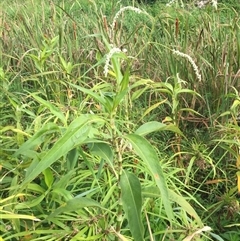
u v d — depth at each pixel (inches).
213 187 115.1
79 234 82.6
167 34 166.7
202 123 138.4
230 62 141.3
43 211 95.2
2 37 193.3
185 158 120.3
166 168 111.7
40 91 140.4
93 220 85.7
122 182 69.9
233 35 151.6
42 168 64.6
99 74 157.0
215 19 187.5
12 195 84.8
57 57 160.4
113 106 73.2
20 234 82.3
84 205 76.9
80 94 143.8
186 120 138.4
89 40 179.6
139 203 68.1
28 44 184.5
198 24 182.2
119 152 75.9
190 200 110.5
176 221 94.0
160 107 143.2
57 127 81.5
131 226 67.4
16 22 218.7
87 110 128.4
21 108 116.4
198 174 120.1
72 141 66.3
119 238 82.0
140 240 67.0
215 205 108.0
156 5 276.5
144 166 107.9
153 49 169.3
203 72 145.3
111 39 153.9
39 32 183.2
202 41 161.0
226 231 104.4
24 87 161.5
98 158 107.0
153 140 128.3
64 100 148.3
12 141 110.5
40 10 248.7
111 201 94.1
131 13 245.9
